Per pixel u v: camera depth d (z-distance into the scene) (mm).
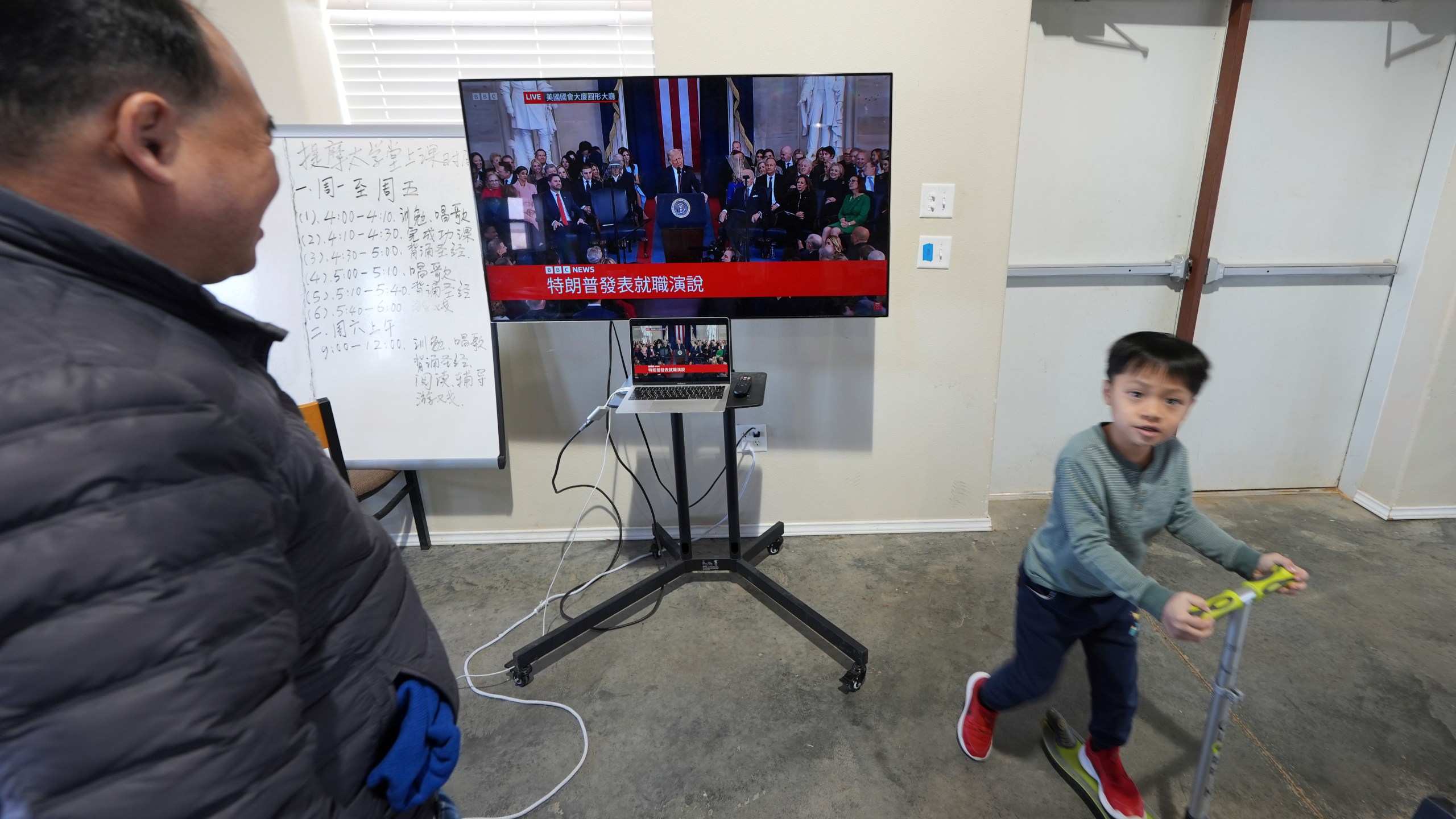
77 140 388
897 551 2285
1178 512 1087
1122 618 1135
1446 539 2240
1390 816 1273
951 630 1868
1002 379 2520
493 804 1356
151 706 354
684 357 1861
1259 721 1507
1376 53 2092
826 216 1785
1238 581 2047
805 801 1348
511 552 2361
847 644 1645
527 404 2254
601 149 1736
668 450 2311
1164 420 966
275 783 416
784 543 2361
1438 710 1521
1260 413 2531
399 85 2037
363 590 589
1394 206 2252
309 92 1916
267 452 451
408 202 1888
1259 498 2596
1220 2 2059
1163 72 2135
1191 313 2324
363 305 1955
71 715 339
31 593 321
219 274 533
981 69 1859
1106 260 2346
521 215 1812
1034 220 2307
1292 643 1757
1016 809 1318
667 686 1676
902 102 1897
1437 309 2184
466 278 1940
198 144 447
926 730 1518
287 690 441
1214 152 2148
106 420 346
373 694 601
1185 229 2305
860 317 1899
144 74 403
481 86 1684
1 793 348
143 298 417
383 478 2080
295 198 1889
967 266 2057
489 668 1767
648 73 2006
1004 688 1295
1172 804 1313
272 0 1808
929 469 2324
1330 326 2398
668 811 1334
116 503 343
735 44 1860
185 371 398
